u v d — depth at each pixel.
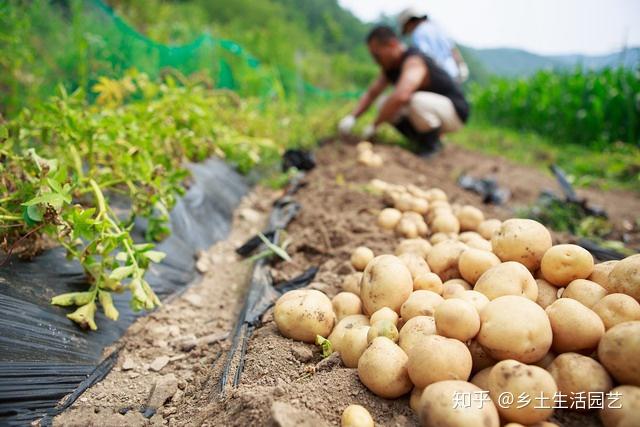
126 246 2.21
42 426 1.63
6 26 3.88
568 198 4.47
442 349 1.41
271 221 3.81
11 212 2.17
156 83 4.55
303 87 10.64
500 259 1.98
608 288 1.66
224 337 2.39
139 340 2.35
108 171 2.87
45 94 4.20
